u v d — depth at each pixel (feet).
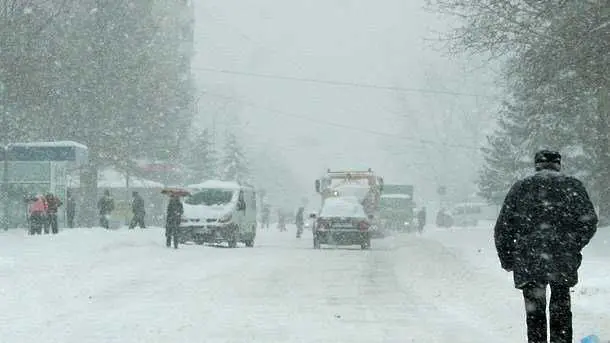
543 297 80.07
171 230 269.85
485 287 155.22
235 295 141.79
